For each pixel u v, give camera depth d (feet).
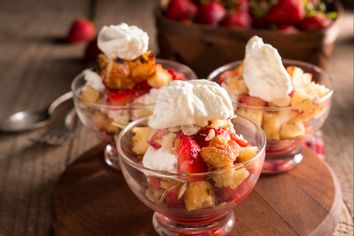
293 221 1.47
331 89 1.67
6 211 1.73
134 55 1.69
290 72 1.68
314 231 1.43
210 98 1.32
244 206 1.53
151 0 3.81
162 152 1.32
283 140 1.64
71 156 2.02
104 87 1.74
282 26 2.70
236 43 2.48
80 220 1.51
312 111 1.60
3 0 3.90
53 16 3.59
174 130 1.34
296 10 2.67
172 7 2.80
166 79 1.69
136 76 1.67
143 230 1.47
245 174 1.27
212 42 2.51
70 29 3.19
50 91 2.59
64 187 1.66
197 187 1.27
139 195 1.35
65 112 2.33
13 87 2.63
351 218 1.65
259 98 1.61
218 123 1.35
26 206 1.75
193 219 1.36
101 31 1.72
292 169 1.69
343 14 3.55
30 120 2.28
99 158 1.80
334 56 2.91
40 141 2.14
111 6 3.72
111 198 1.60
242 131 1.47
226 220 1.46
